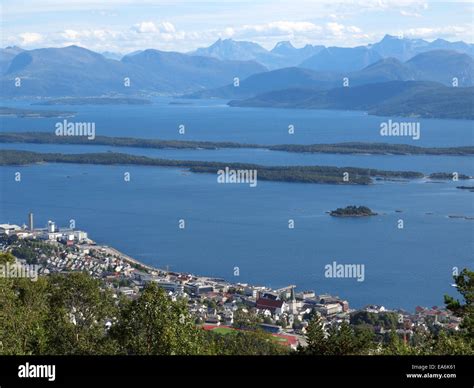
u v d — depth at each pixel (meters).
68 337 41.62
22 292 46.44
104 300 47.22
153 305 37.25
